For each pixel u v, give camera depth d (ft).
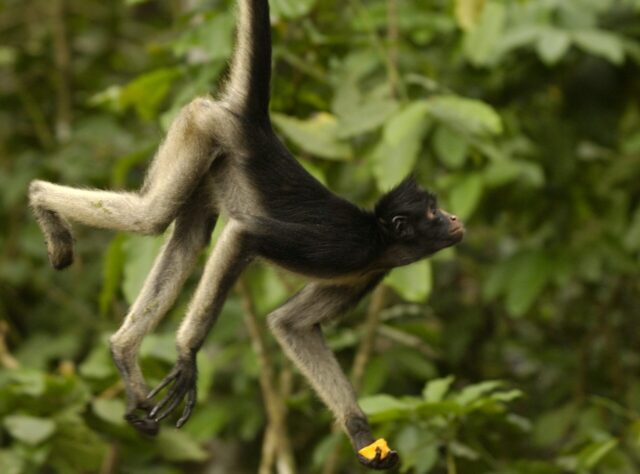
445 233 29.73
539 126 48.75
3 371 43.62
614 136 48.49
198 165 28.71
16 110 56.59
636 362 51.75
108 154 51.01
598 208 49.01
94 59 58.95
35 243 50.80
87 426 39.09
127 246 35.47
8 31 61.26
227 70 32.63
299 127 37.76
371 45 42.57
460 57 47.98
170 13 64.23
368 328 42.55
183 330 27.09
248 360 43.96
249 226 27.12
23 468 38.34
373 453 28.17
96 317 51.98
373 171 39.58
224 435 48.73
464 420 35.78
